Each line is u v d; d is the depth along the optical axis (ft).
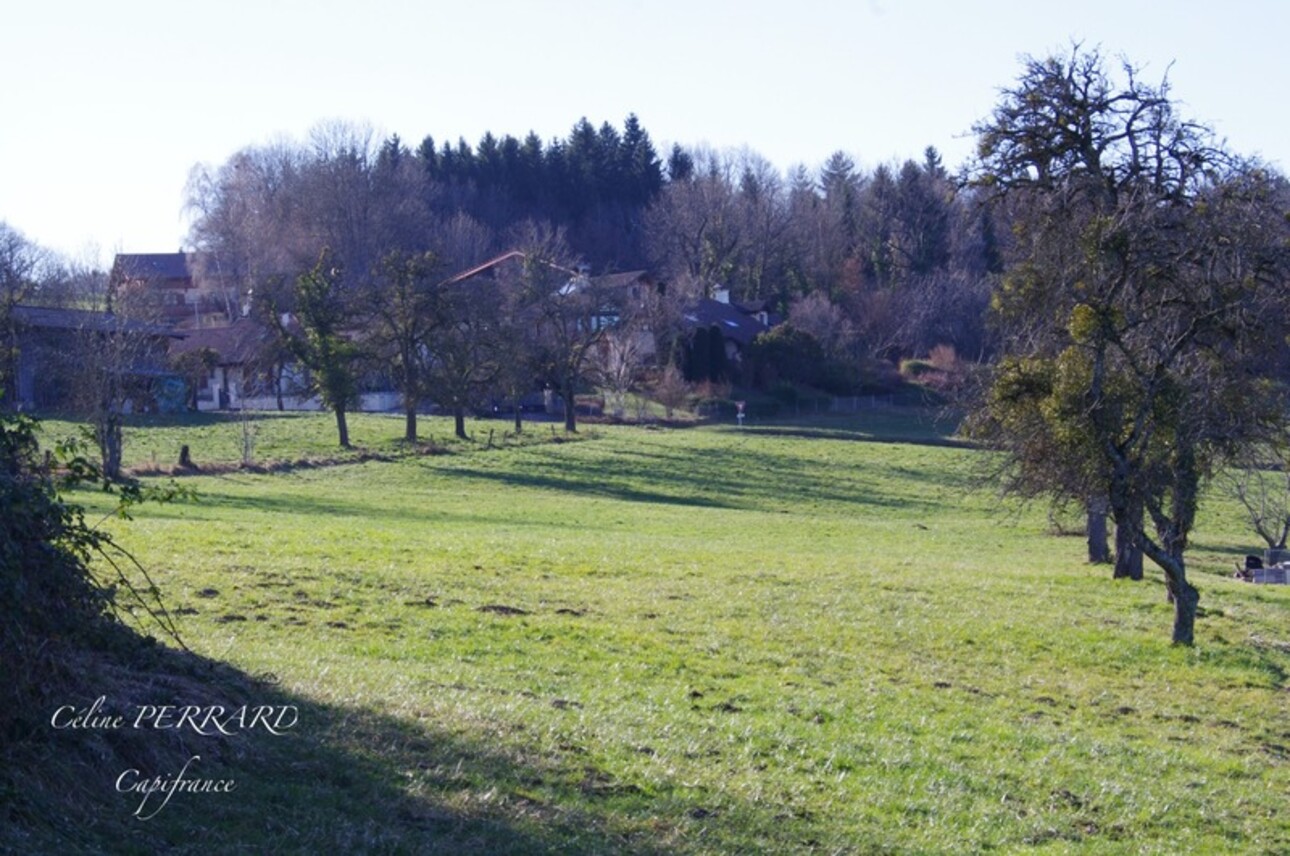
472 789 38.14
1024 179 94.63
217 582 75.05
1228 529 218.38
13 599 30.94
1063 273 79.77
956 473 261.65
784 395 371.97
